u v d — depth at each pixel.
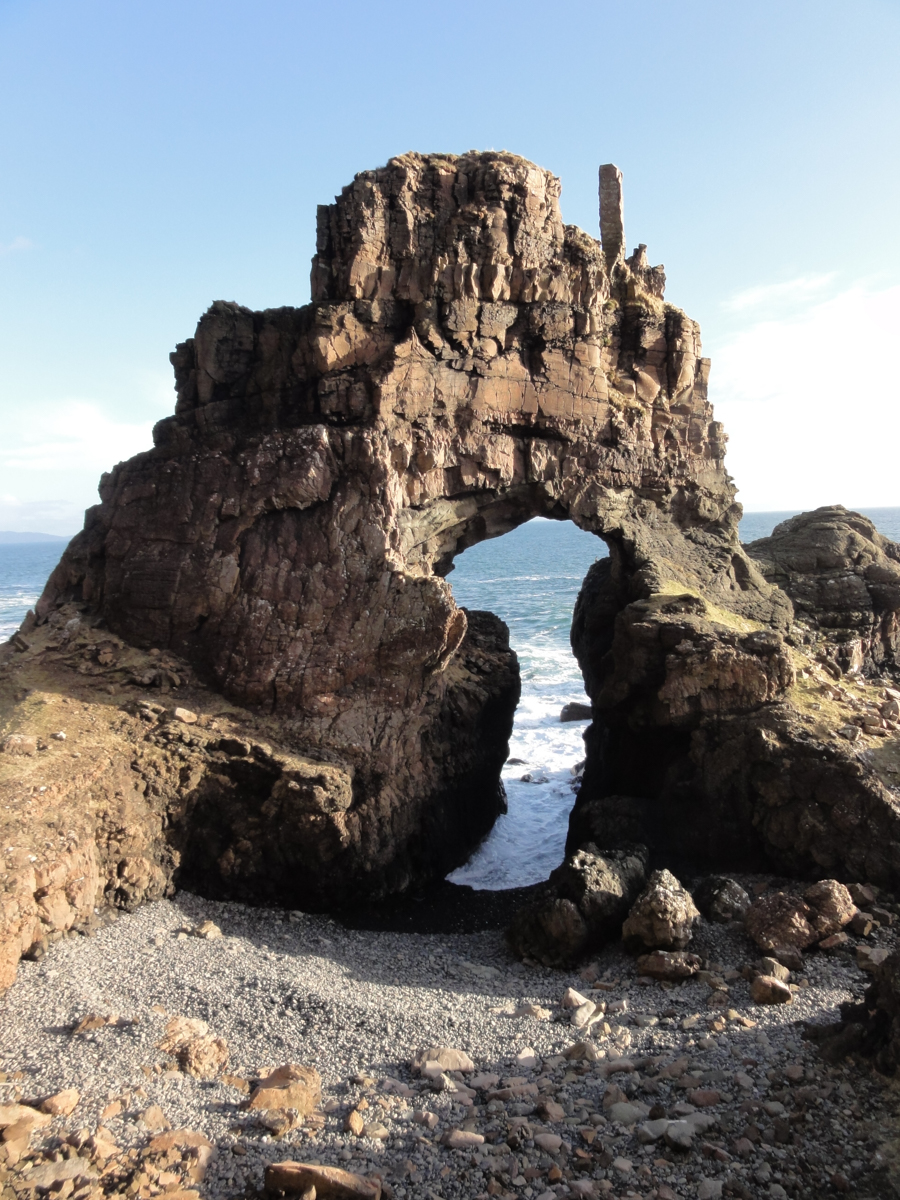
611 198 29.62
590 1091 12.91
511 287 25.94
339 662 23.19
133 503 25.30
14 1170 10.52
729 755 21.69
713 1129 11.71
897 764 20.44
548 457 27.09
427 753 25.72
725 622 25.27
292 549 23.73
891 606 30.34
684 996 16.09
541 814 32.44
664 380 30.05
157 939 18.41
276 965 17.92
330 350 24.38
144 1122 11.70
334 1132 11.84
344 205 24.91
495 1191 10.62
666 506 30.27
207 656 23.78
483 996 17.08
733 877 20.55
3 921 15.48
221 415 26.23
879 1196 10.46
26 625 25.59
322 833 21.53
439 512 26.20
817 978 16.06
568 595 105.81
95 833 19.20
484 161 25.86
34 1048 13.61
